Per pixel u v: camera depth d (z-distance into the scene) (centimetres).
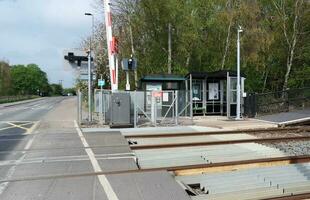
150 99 2186
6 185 761
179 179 856
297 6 3725
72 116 2809
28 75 15350
